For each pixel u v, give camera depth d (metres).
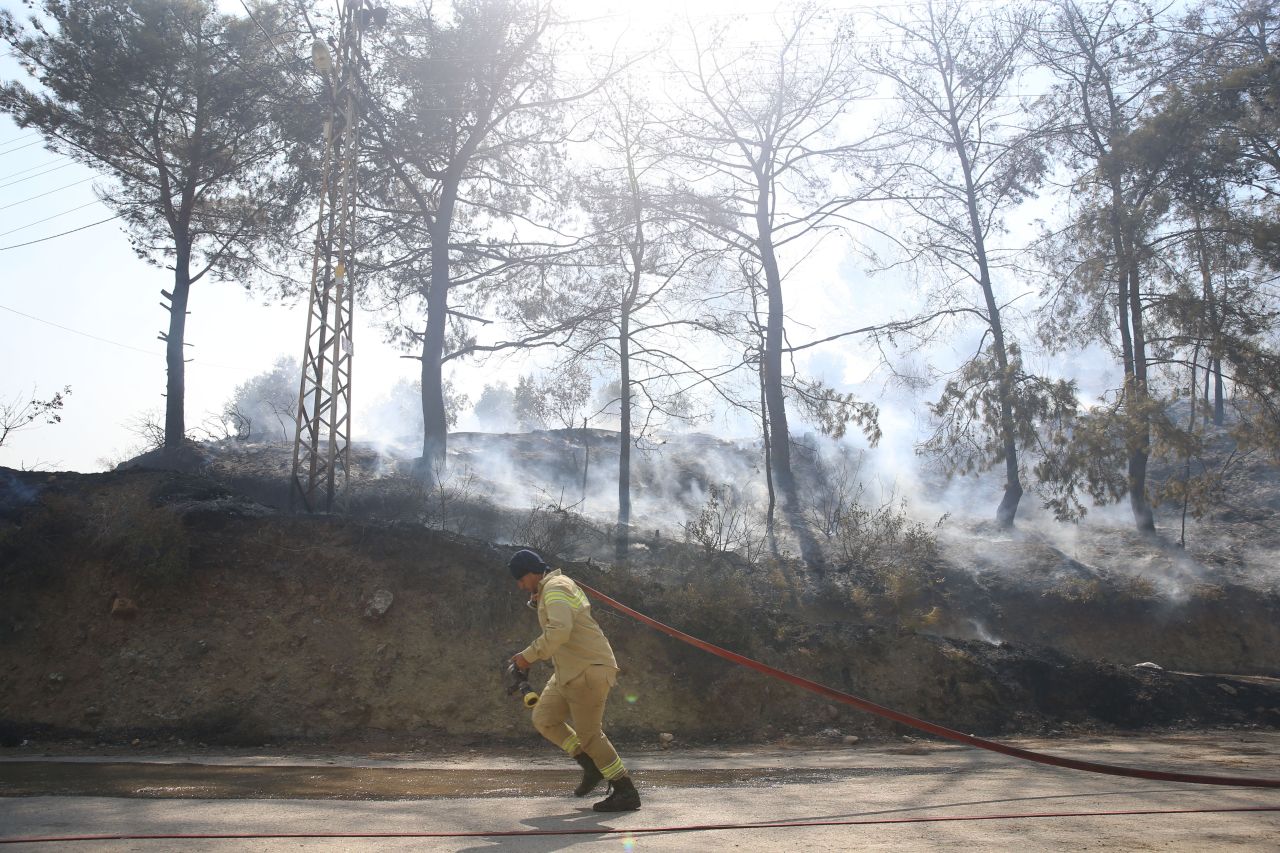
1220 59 27.91
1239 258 26.59
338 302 17.20
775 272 30.12
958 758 11.32
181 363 27.92
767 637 15.34
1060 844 5.32
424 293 28.48
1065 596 23.19
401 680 12.53
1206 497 26.05
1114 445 25.16
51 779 8.26
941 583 23.09
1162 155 26.42
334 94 18.36
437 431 26.36
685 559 19.38
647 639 14.25
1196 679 17.50
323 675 12.37
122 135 26.41
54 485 14.51
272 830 5.68
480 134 26.25
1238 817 6.31
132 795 7.31
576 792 6.89
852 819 6.14
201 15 26.09
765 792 7.73
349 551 13.94
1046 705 15.80
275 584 13.30
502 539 19.88
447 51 24.66
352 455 28.98
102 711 11.55
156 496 14.56
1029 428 25.92
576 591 6.58
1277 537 29.12
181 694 11.81
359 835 5.46
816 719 13.98
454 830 5.70
